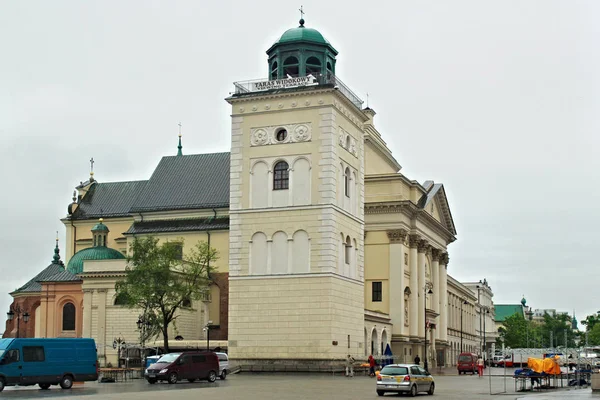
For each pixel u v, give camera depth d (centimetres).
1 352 5497
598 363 9500
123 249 12006
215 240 10594
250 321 8138
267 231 8194
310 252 8012
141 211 11169
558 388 6412
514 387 6469
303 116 8194
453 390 5919
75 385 6131
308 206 8069
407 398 4891
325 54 8650
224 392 5009
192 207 10938
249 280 8188
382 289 11231
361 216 8844
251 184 8306
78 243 12450
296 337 7962
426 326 10925
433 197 12862
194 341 9038
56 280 10569
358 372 7969
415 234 11762
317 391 5238
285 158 8212
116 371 7200
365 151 11612
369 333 9588
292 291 8031
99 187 12950
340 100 8350
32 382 5550
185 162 11838
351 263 8500
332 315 7912
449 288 16412
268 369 7962
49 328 10512
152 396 4625
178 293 8769
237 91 8469
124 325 9706
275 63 8712
